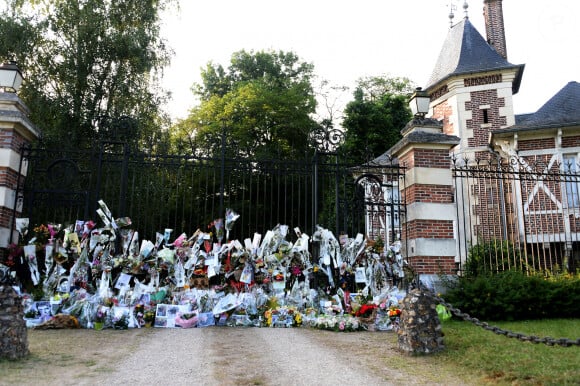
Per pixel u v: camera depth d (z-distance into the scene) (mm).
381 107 26312
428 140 7980
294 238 10117
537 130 13773
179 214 12922
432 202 7844
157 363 4297
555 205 13227
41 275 7441
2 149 7117
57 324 6258
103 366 4121
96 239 7086
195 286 7336
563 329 6395
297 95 23625
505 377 3854
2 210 6941
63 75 15914
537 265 13109
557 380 3689
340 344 5473
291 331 6445
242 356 4688
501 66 16359
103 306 6520
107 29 16859
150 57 17172
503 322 7297
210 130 21203
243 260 7387
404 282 7816
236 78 28797
